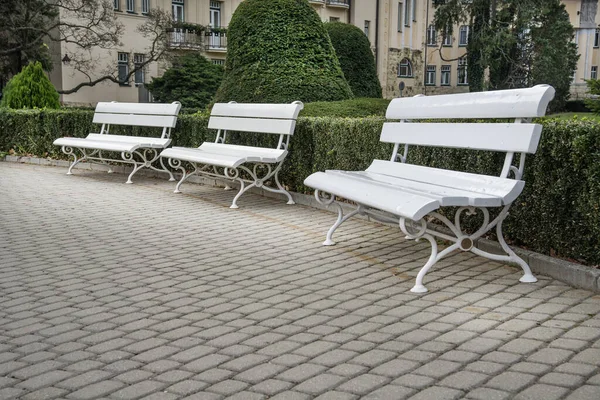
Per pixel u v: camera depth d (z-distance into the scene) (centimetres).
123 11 3997
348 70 1850
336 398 287
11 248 596
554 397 279
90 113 1219
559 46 4791
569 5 7112
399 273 494
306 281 479
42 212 778
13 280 491
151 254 570
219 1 4512
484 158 553
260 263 535
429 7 6069
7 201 856
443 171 535
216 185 1003
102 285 475
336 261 537
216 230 671
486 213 454
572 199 465
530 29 4550
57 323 395
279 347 349
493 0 4250
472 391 289
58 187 984
